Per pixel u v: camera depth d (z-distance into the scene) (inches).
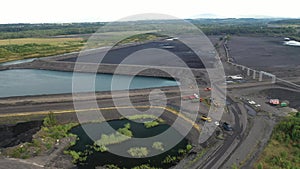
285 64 5403.5
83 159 2005.4
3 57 6181.1
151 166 1927.9
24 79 4554.6
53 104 2974.9
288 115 2743.6
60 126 2479.1
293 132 2194.9
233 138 2269.9
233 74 4473.4
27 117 2669.8
